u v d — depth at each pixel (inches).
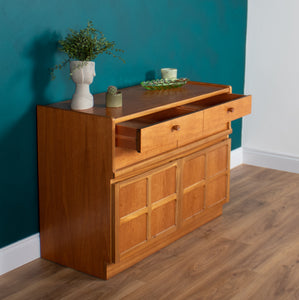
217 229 129.0
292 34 165.8
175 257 114.6
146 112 103.4
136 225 107.4
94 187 101.8
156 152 108.7
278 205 144.4
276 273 107.3
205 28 154.3
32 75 106.0
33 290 101.4
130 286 102.8
